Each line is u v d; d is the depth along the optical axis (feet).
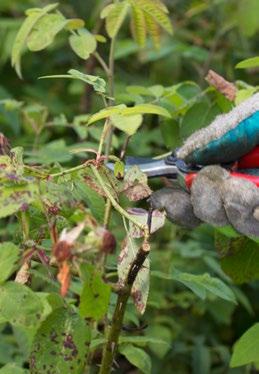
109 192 8.99
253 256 11.54
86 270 8.28
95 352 10.99
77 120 15.37
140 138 17.46
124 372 16.06
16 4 22.53
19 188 8.42
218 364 16.94
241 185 8.36
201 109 12.46
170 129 12.90
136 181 9.20
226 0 18.62
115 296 11.32
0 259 8.48
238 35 19.39
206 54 18.98
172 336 16.56
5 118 19.20
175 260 16.33
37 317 8.32
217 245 11.52
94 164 9.23
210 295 16.16
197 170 9.09
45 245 10.44
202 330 17.15
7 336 14.08
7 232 14.80
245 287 17.46
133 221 8.89
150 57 19.38
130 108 8.92
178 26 20.45
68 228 8.79
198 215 8.68
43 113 16.63
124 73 21.27
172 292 16.49
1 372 10.23
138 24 12.19
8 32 21.15
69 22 11.98
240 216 8.36
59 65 22.47
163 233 17.12
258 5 17.03
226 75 18.98
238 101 11.59
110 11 12.02
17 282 8.48
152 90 13.02
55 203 8.45
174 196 9.18
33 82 22.25
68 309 8.93
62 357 8.82
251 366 15.92
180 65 20.38
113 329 9.29
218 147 8.79
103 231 7.73
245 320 17.58
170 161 9.40
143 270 9.12
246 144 8.82
